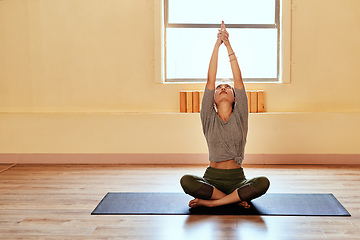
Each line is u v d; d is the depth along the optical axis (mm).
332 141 4781
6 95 5031
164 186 3785
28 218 2920
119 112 4988
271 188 3686
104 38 4938
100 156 4918
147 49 4922
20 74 5004
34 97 5020
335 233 2598
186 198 3357
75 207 3168
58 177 4195
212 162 3176
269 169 4527
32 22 4941
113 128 4887
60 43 4957
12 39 4969
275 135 4797
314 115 4770
